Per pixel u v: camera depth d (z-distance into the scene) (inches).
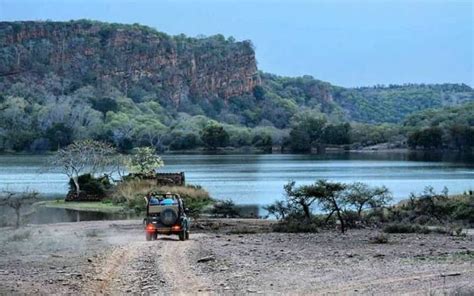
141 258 749.3
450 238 1059.3
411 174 3951.8
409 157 6692.9
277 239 1057.5
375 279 593.6
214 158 6884.8
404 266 679.7
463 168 4623.5
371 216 1498.5
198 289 540.1
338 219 1438.2
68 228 1416.1
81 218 1872.5
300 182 3297.2
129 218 1871.3
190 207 1959.9
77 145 2704.2
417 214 1539.1
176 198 1055.6
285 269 657.0
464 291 518.9
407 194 2559.1
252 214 1966.0
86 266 686.5
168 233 1030.4
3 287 555.8
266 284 565.9
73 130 7844.5
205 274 623.5
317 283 571.2
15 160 6082.7
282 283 570.9
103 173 3161.9
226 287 549.6
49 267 680.4
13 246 916.0
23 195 1979.6
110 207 2193.7
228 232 1309.1
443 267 670.5
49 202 2356.1
